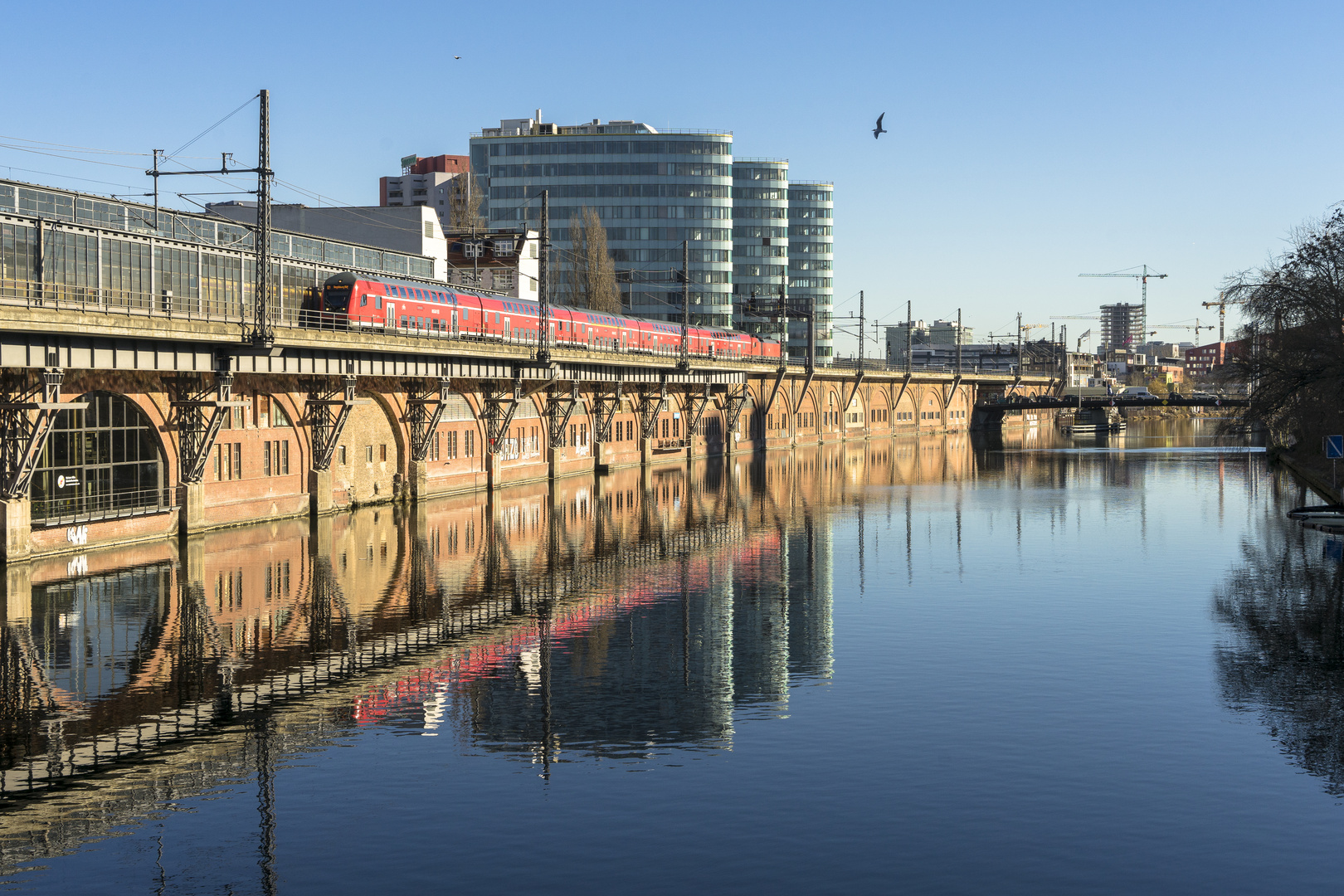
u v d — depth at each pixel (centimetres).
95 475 6275
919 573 6222
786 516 8800
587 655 4353
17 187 6812
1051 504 9694
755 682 3962
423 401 8950
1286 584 5728
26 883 2395
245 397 7275
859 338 19488
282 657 4244
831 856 2520
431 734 3381
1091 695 3747
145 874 2438
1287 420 10881
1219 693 3759
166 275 7031
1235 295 9688
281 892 2359
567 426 11756
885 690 3847
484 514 8400
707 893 2348
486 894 2348
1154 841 2586
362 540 6981
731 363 14500
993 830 2652
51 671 3991
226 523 7200
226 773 3041
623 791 2917
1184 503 9719
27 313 5200
